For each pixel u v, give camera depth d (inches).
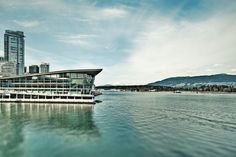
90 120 3189.0
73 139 2107.5
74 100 5723.4
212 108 5177.2
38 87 5984.3
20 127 2628.0
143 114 3932.1
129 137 2188.7
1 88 6038.4
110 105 5669.3
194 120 3316.9
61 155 1681.8
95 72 5890.8
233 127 2770.7
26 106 4995.1
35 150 1788.9
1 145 1910.7
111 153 1726.1
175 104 6269.7
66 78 5910.4
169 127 2719.0
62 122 2997.0
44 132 2378.2
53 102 5738.2
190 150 1793.8
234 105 6018.7
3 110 4242.1
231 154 1702.8
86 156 1664.6
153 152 1745.8
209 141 2062.0
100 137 2186.3
